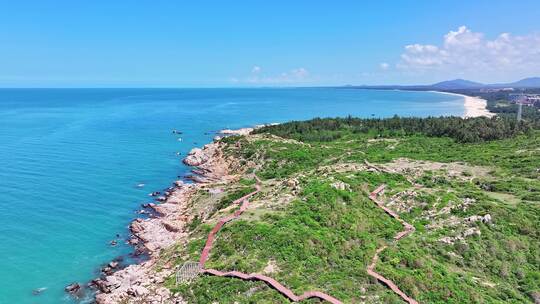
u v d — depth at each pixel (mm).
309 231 52250
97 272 59531
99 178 105125
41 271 59156
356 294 41844
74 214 80375
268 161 110625
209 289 44844
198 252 54781
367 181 74688
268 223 55219
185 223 76562
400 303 40969
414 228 60031
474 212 61969
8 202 84562
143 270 57406
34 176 103625
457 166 93375
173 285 48156
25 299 52344
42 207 82938
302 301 40125
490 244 55656
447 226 60188
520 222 59875
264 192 77000
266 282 43719
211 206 79562
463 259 53438
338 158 105250
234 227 55969
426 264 49219
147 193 95250
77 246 67250
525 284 49594
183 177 109875
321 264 46906
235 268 47125
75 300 52312
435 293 43781
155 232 72062
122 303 47688
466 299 43375
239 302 41438
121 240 70188
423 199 67250
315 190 64188
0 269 59062
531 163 90750
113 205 86438
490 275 51188
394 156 105250
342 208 60375
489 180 80562
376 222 59875
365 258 49062
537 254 54875
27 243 67312
